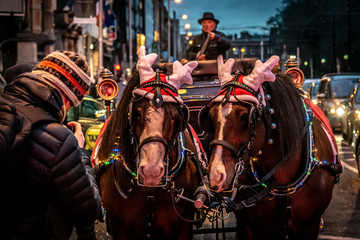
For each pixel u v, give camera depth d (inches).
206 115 143.6
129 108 137.6
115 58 2100.1
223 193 162.4
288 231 160.1
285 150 153.6
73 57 108.7
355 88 579.5
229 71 145.3
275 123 150.3
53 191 103.3
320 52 3646.7
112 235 168.1
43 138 101.3
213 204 165.9
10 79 175.6
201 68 227.6
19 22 1077.8
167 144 131.8
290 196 157.5
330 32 3501.5
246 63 203.3
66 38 1359.5
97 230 268.1
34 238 104.0
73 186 103.0
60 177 101.7
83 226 108.6
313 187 161.0
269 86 152.3
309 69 3612.2
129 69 1360.7
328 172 168.1
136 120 135.9
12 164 98.1
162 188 155.6
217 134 133.6
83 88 110.3
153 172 126.6
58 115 107.3
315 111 187.3
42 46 1183.6
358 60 2726.4
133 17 2512.3
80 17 1045.8
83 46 1560.0
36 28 1148.5
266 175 153.8
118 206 160.4
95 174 171.2
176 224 162.4
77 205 104.4
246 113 134.0
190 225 170.4
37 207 103.2
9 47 1036.5
